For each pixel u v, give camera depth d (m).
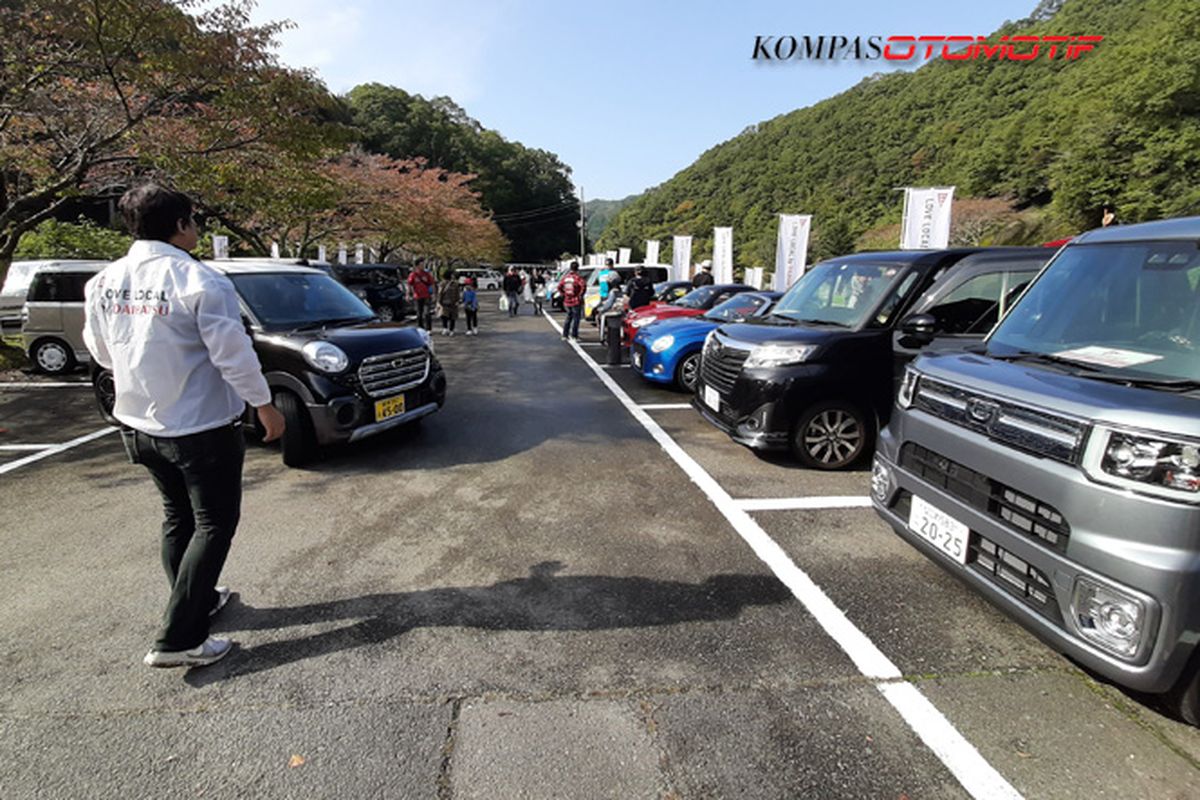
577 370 9.55
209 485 2.29
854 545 3.42
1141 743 1.97
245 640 2.54
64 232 19.83
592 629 2.62
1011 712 2.12
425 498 4.14
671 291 13.85
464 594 2.91
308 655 2.44
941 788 1.81
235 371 2.16
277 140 8.86
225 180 9.28
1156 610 1.71
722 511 3.91
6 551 3.33
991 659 2.41
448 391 7.83
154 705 2.16
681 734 2.02
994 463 2.21
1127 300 2.49
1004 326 2.96
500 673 2.33
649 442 5.51
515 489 4.32
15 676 2.31
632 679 2.29
